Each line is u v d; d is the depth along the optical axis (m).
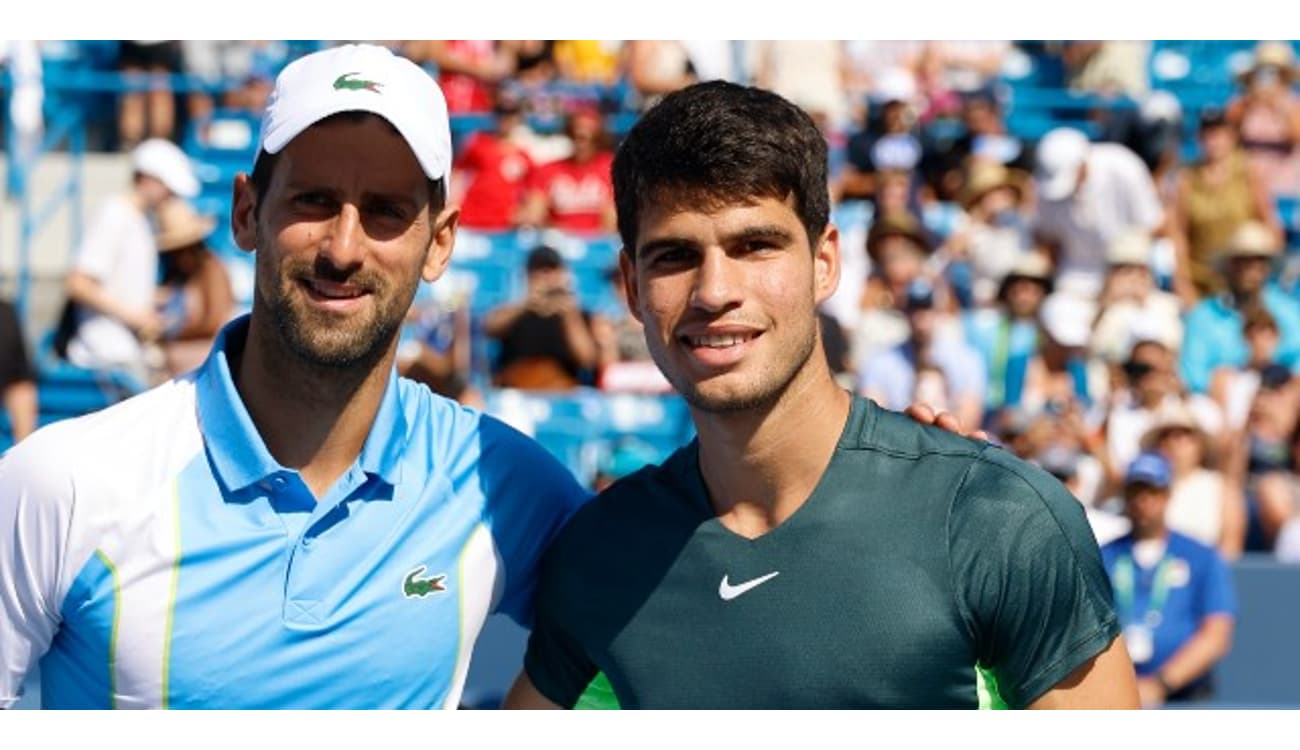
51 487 2.68
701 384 2.62
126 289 7.80
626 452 7.50
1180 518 7.26
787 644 2.67
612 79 9.14
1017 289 7.98
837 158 9.02
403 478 2.88
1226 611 6.40
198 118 9.24
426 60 8.95
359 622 2.78
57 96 9.21
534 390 7.71
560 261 7.82
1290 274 9.05
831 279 2.80
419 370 7.47
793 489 2.73
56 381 7.75
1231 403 8.12
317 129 2.68
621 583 2.81
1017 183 8.83
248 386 2.84
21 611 2.72
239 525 2.74
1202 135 9.00
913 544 2.66
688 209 2.60
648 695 2.75
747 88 2.70
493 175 8.61
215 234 8.99
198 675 2.70
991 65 9.76
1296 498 7.79
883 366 7.77
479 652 5.75
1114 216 8.55
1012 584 2.62
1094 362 8.02
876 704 2.63
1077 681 2.65
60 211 9.17
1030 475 2.70
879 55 9.60
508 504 2.99
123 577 2.69
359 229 2.68
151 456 2.75
